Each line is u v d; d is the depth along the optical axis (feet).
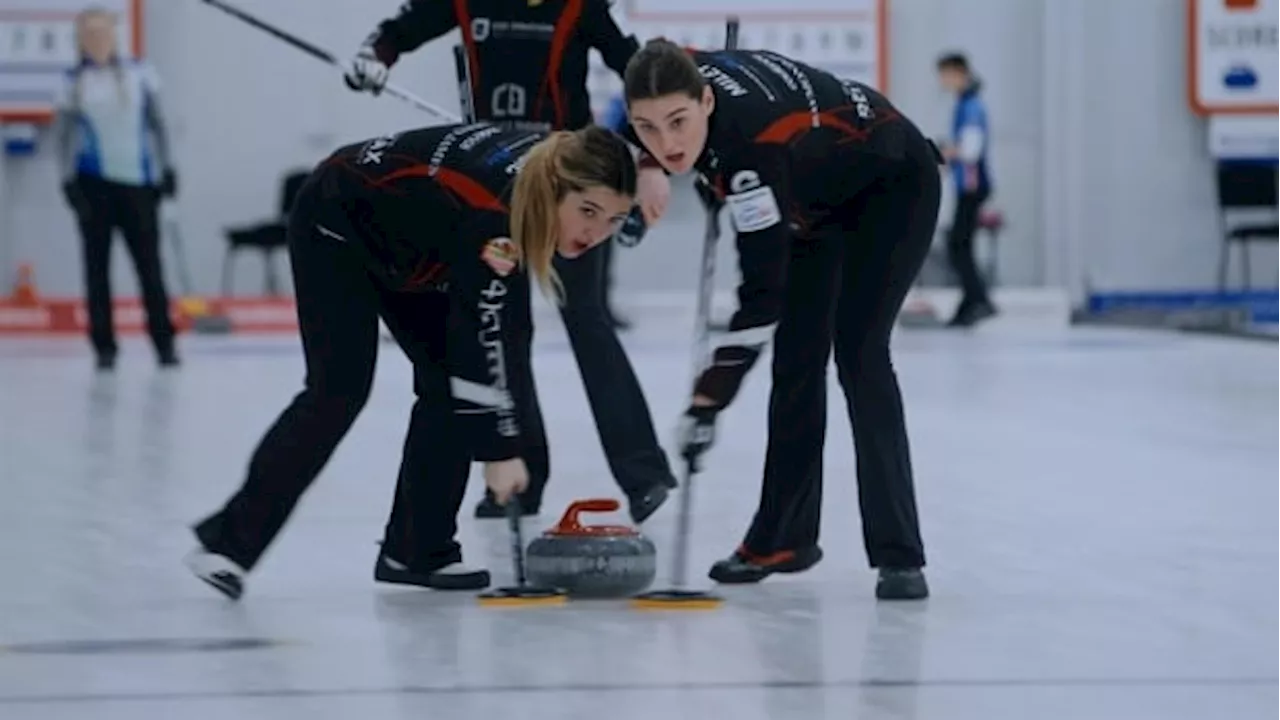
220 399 51.34
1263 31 90.48
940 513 30.30
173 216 86.02
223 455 38.86
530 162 20.45
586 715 16.72
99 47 61.36
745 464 36.91
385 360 66.39
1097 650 19.63
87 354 70.69
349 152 21.84
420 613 22.13
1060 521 29.37
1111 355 66.13
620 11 29.66
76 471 36.37
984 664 18.93
